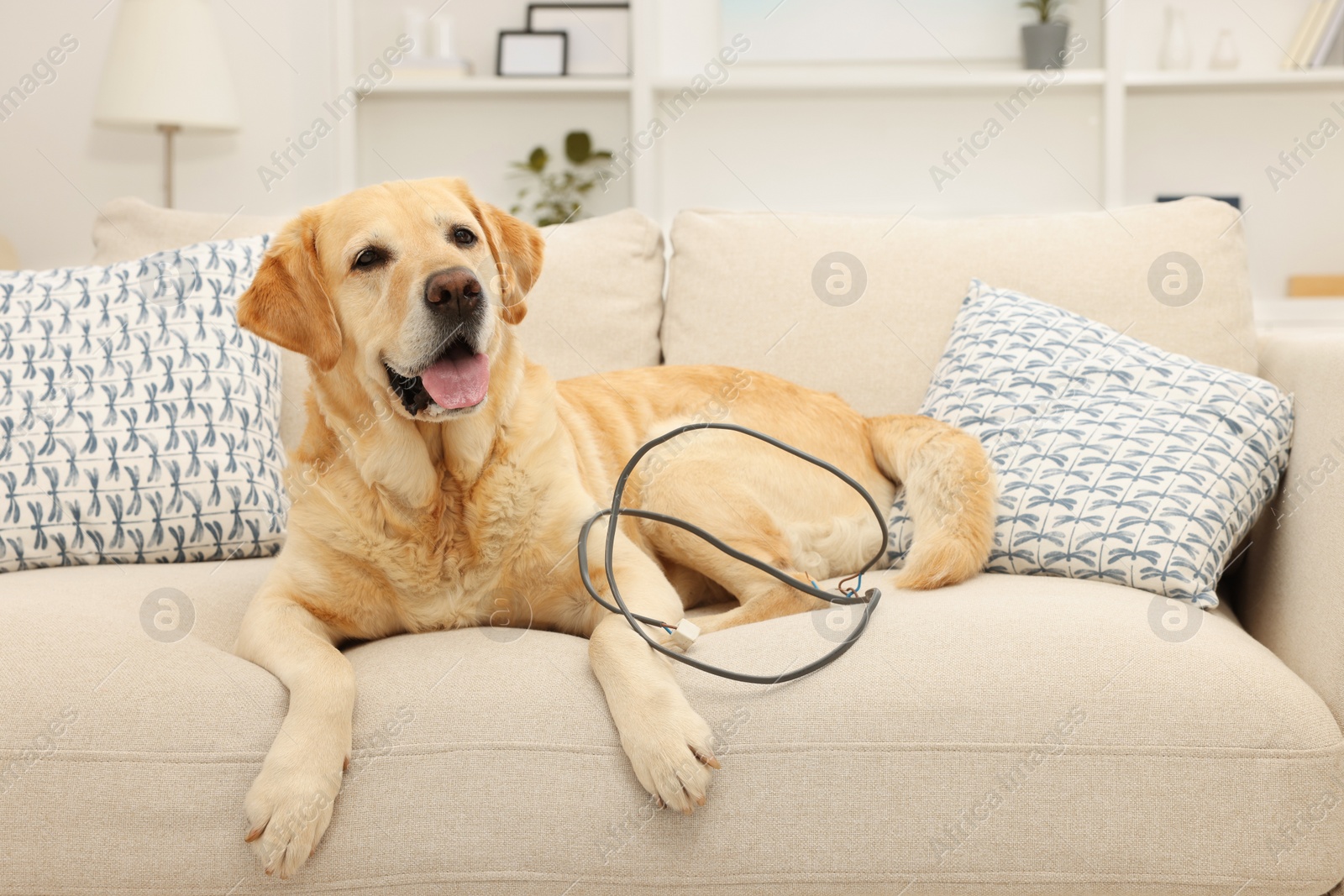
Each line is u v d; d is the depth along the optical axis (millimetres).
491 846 980
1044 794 987
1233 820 977
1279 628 1296
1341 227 3867
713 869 985
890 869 986
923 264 1871
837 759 999
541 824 985
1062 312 1656
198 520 1606
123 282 1738
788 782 996
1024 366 1570
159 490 1587
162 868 972
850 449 1618
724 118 4078
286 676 1080
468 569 1310
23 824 978
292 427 1895
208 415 1643
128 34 3184
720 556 1441
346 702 1042
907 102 4012
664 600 1246
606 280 1974
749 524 1444
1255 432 1372
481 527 1300
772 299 1889
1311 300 3578
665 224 4137
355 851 974
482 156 4176
